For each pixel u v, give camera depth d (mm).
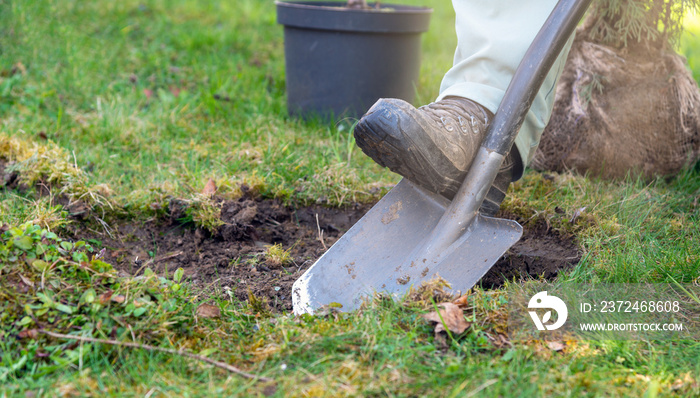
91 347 1271
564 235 1961
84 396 1147
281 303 1636
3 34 3516
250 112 3080
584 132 2357
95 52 3646
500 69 1635
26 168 2127
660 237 1885
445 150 1512
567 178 2334
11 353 1253
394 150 1503
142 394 1166
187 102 3096
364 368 1231
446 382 1184
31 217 1803
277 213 2146
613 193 2209
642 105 2322
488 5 1649
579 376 1209
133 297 1384
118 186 2211
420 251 1603
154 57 3686
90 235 1938
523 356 1271
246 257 1889
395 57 2877
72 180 2084
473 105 1617
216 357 1302
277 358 1280
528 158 1812
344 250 1640
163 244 1965
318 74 2906
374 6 3145
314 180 2266
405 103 1479
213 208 2029
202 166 2389
